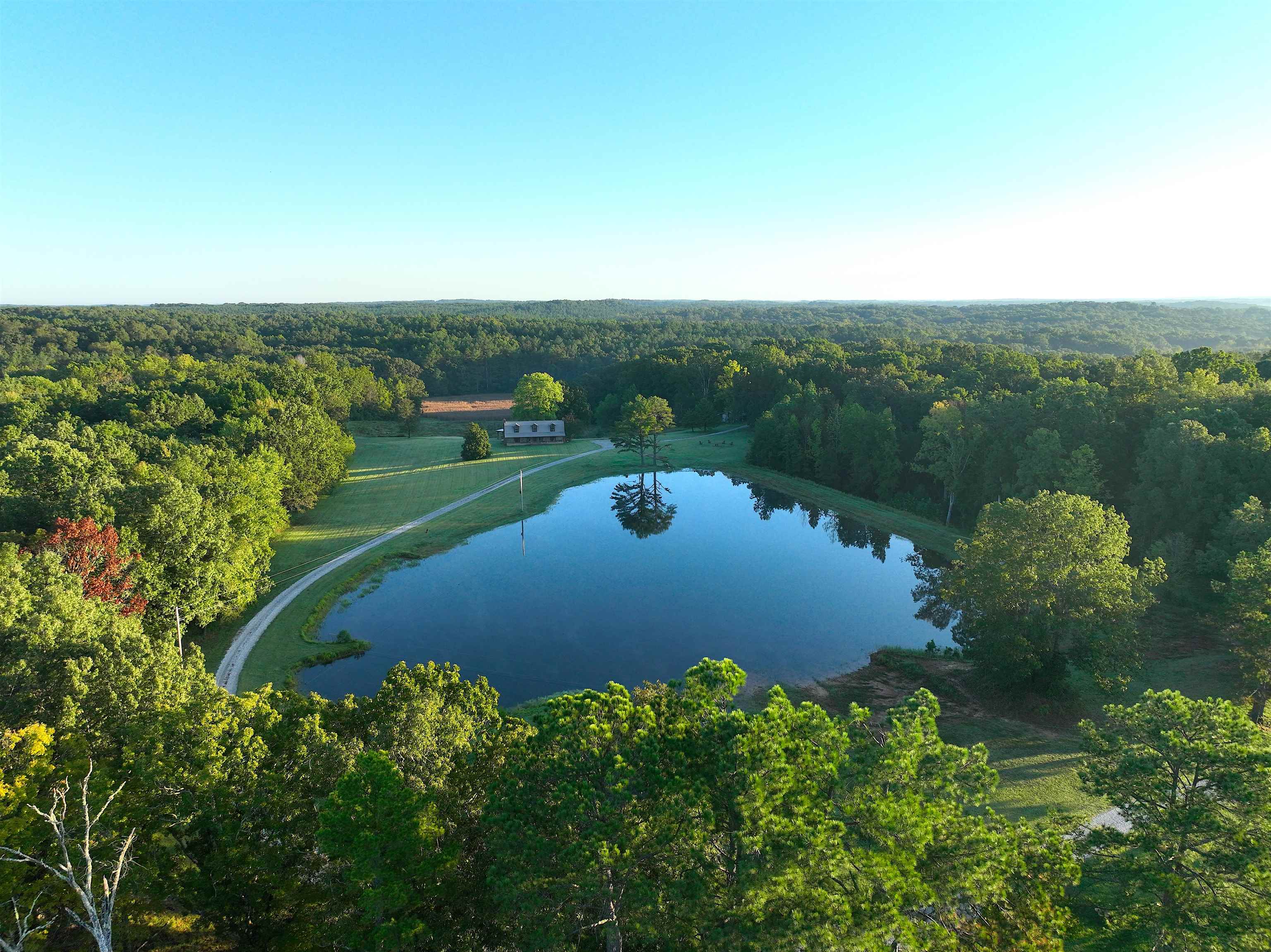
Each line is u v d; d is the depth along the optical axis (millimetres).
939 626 51188
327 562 62406
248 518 53281
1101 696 38500
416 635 49531
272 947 19344
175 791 18438
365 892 16125
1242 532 43500
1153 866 17641
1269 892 16266
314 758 19609
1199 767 17562
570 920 16453
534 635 49688
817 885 14305
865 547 72000
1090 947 19344
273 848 18516
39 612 24125
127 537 39219
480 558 67250
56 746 20234
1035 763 32000
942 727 36188
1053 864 17234
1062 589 36719
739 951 13992
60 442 54719
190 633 45875
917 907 14500
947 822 16000
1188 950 15891
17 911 15672
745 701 40562
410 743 19656
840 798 16781
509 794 16703
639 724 17328
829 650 47406
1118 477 64500
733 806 15664
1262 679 31078
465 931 18781
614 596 57688
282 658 44250
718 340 197875
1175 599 47594
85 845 14539
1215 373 70500
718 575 63156
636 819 15148
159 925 20812
